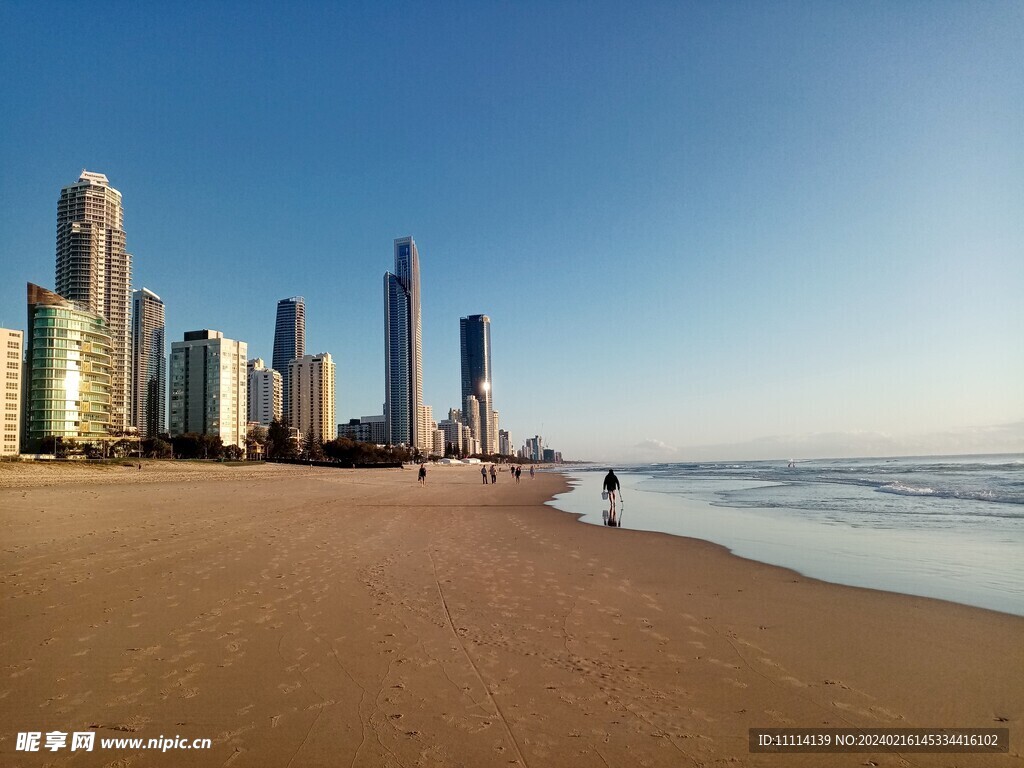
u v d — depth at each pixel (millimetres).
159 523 19859
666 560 13469
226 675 6293
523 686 6043
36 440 131250
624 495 38844
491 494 41156
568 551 14758
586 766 4531
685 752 4742
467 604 9297
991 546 15398
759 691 5941
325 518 22562
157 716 5336
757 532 18625
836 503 29266
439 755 4680
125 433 152500
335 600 9469
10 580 10773
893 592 10227
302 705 5566
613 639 7578
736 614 8773
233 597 9609
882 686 6062
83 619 8312
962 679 6234
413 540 16547
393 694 5824
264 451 171000
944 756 4680
